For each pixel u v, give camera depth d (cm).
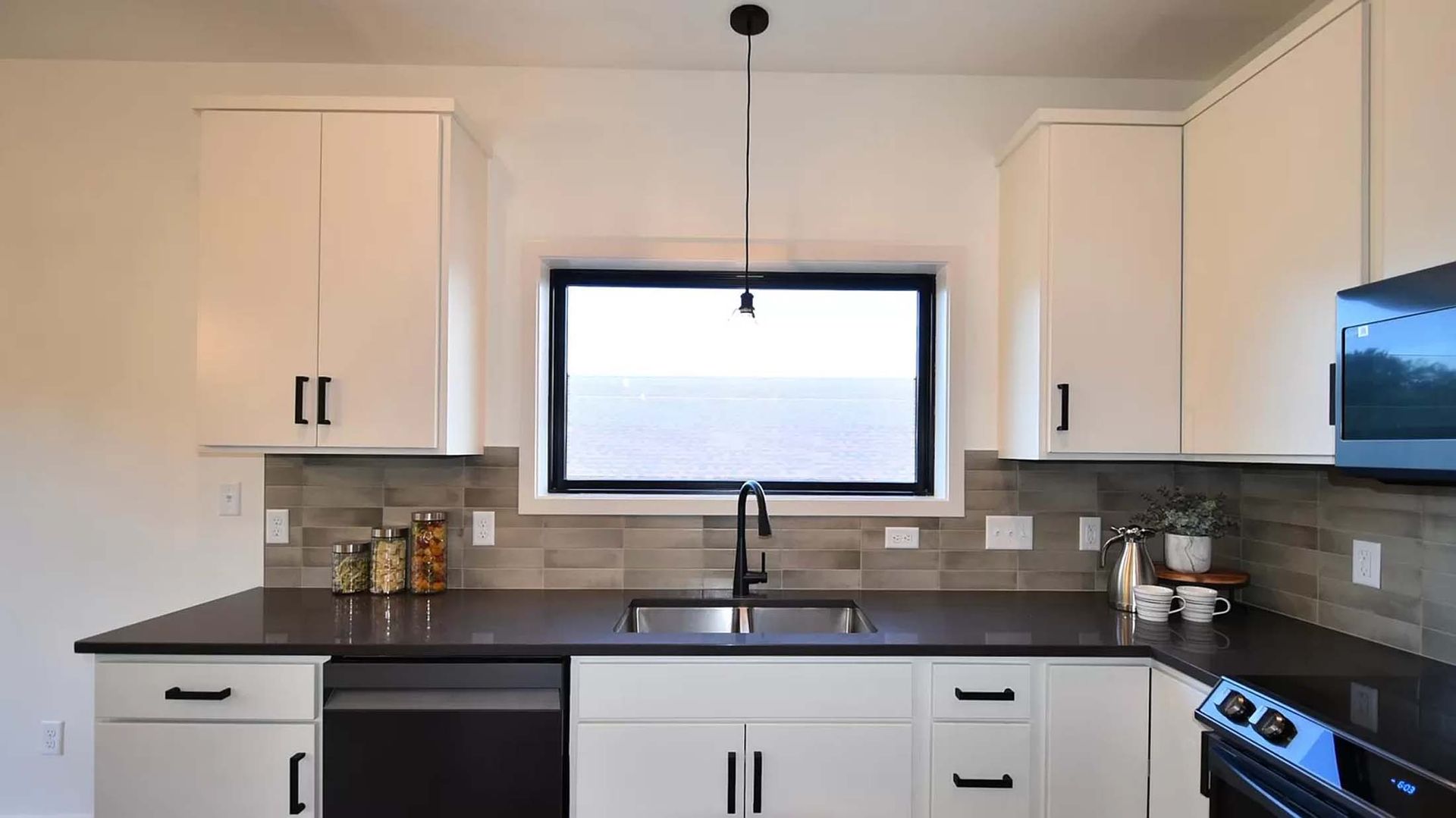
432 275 190
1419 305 113
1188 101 228
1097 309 192
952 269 224
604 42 207
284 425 188
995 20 194
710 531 221
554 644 162
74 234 216
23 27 199
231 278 188
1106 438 191
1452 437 107
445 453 191
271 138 188
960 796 165
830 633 188
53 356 215
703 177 224
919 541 223
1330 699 127
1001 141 227
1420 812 95
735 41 206
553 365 234
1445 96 121
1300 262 150
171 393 217
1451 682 137
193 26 198
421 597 207
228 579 218
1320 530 181
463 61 219
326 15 193
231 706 158
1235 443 170
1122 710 165
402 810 158
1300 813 111
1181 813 152
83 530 216
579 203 223
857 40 205
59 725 214
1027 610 199
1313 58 147
